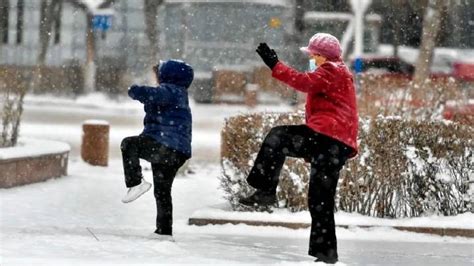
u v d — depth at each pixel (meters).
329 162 19.50
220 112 86.88
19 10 103.62
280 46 101.25
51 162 34.72
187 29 100.81
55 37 102.50
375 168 26.61
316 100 19.75
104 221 26.50
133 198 21.81
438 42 104.00
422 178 26.64
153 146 21.89
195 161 46.88
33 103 89.94
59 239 20.88
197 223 25.83
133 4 102.50
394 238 25.03
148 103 22.02
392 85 40.91
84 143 41.66
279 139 19.33
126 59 101.69
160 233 22.66
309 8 103.06
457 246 24.22
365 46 104.25
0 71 34.81
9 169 31.73
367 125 26.86
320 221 19.72
